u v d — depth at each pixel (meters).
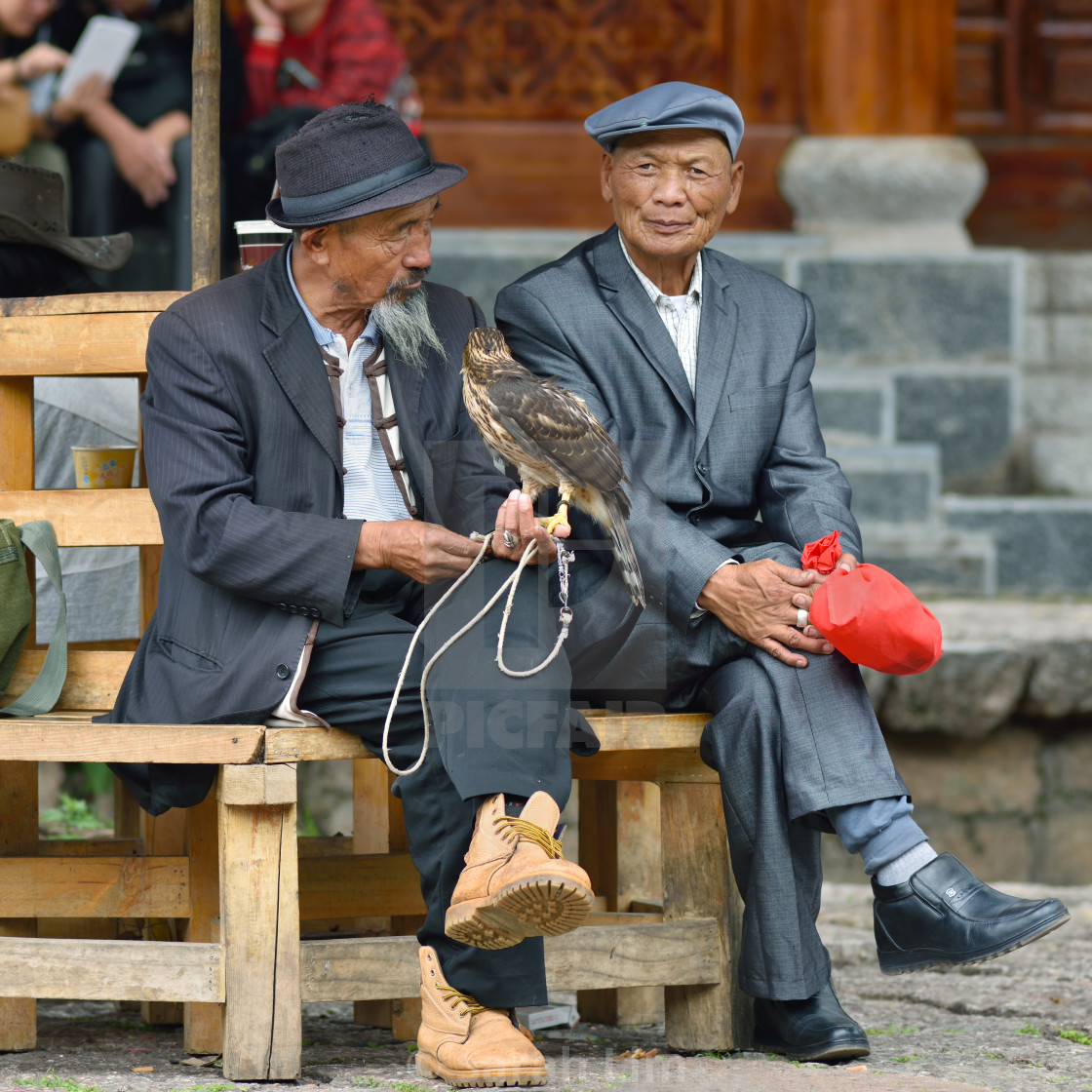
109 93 22.41
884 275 30.86
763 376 11.85
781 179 31.59
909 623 10.11
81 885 10.65
